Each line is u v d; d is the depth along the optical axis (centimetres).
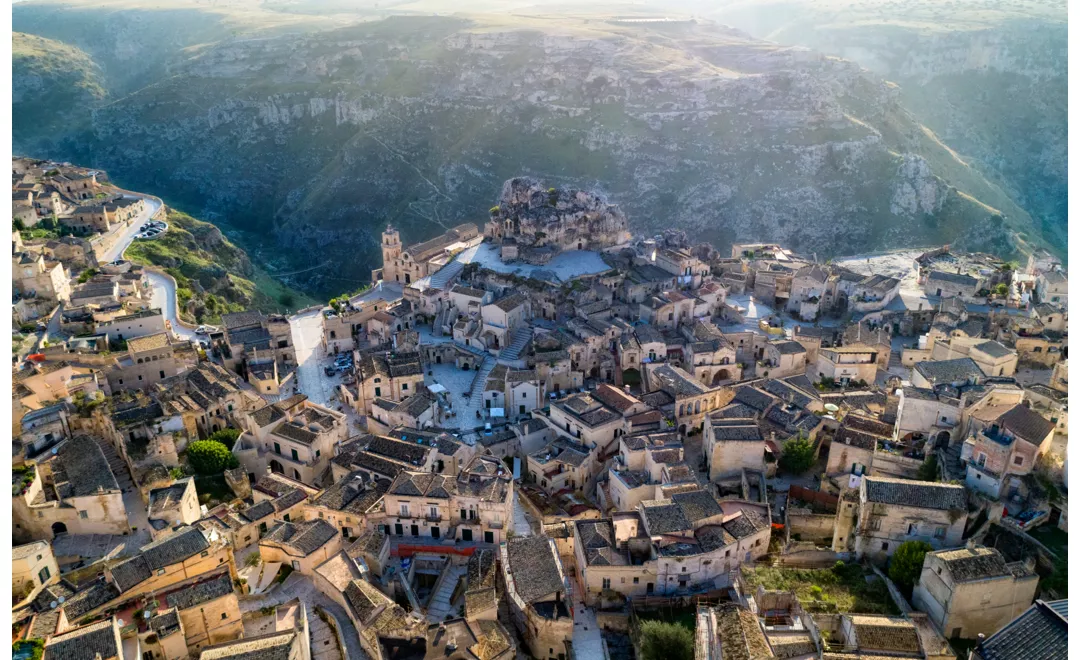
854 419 13112
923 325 19662
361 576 10369
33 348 16625
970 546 9106
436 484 12031
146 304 19962
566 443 14350
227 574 9325
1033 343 16625
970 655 7481
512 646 9150
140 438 13088
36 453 12406
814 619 8719
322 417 14500
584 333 18050
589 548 10688
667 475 12212
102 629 8112
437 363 18725
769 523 11025
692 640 8938
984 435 10538
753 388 15225
